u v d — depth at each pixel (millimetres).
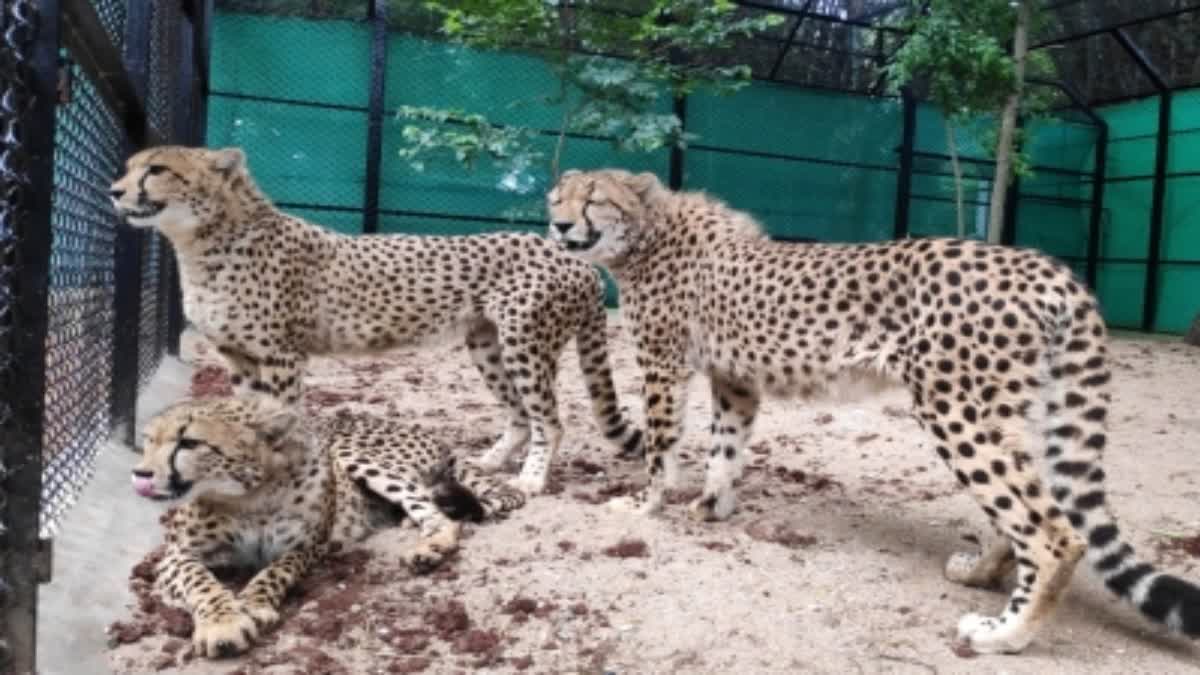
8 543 2529
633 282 4730
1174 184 17156
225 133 12836
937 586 3875
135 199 4586
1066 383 3480
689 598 3633
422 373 8672
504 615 3469
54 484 3660
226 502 3607
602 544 4156
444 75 13578
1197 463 6043
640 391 7961
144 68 5125
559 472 5449
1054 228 18016
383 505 4539
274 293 5035
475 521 4434
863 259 3865
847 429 6805
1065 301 3422
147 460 3301
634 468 5598
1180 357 12156
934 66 13766
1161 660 3338
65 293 3766
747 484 5289
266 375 5113
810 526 4559
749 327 4172
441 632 3334
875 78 15812
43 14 2473
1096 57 18031
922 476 5621
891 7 15594
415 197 13562
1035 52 16719
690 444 6223
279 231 5098
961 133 16438
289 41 12922
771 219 15562
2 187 2420
